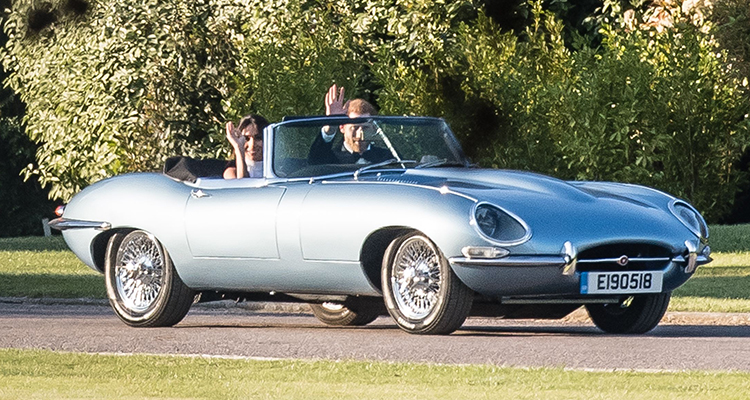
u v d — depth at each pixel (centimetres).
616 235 2428
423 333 2480
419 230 2416
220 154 5775
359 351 2245
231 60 6144
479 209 2394
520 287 2391
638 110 5194
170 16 6184
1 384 1808
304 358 2156
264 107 5362
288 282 2627
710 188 5456
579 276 2405
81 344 2403
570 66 5422
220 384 1798
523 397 1670
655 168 5694
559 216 2425
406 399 1661
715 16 5897
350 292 2558
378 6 6256
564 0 6341
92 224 2873
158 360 2086
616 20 6175
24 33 7631
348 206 2514
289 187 2638
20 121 9281
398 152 2711
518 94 5203
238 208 2677
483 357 2153
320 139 2708
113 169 6625
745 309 3058
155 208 2800
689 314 3009
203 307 3494
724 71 5675
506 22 6400
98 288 3841
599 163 5222
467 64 5447
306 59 5631
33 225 9544
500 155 5212
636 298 2648
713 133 5388
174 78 6156
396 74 5500
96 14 6738
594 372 1908
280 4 6106
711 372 1912
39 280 4119
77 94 6781
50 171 7562
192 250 2741
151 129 6184
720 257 4544
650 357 2141
